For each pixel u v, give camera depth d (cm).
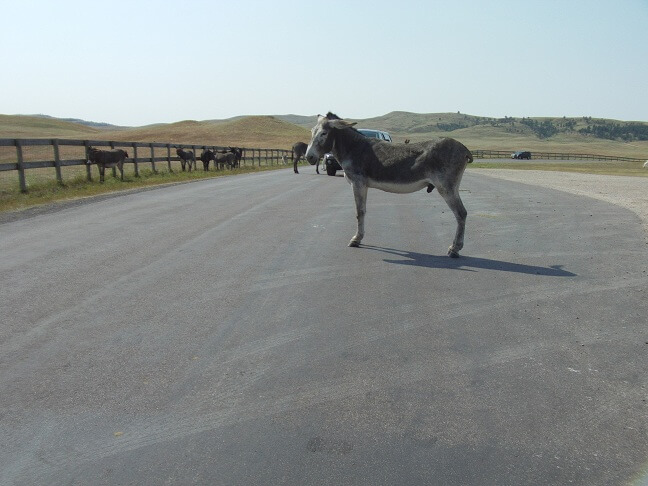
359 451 322
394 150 841
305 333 505
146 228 1010
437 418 361
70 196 1485
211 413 364
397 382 412
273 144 10044
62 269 707
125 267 722
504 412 370
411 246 895
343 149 870
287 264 754
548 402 384
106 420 354
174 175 2370
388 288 650
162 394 388
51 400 379
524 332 516
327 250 848
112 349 463
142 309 561
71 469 304
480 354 465
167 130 12431
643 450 328
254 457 316
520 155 8675
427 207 1387
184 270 712
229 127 12875
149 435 338
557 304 600
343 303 591
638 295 637
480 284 674
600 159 10062
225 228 1021
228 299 598
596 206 1466
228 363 440
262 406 374
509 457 318
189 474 300
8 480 295
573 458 319
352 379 415
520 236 998
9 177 2094
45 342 475
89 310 555
